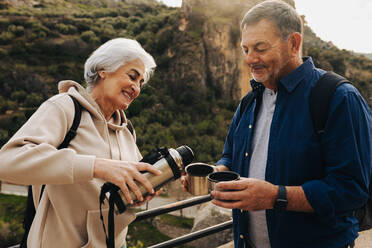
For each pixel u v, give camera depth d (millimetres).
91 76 1253
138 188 956
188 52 47906
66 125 1064
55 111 1050
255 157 1325
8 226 20703
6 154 899
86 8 87188
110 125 1253
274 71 1205
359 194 1008
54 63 48719
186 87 46531
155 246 1765
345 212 1065
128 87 1239
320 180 1053
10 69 42938
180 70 47344
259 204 1027
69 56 51969
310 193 1011
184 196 25000
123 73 1212
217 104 46031
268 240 1296
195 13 51031
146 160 1067
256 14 1168
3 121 34156
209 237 7961
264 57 1173
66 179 890
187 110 45062
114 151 1216
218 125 42000
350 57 58281
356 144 1014
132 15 78188
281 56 1177
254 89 1390
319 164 1113
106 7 93625
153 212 1712
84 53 53656
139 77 1257
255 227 1329
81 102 1149
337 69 50094
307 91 1159
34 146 906
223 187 993
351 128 1015
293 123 1161
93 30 59781
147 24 61625
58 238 1108
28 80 42219
